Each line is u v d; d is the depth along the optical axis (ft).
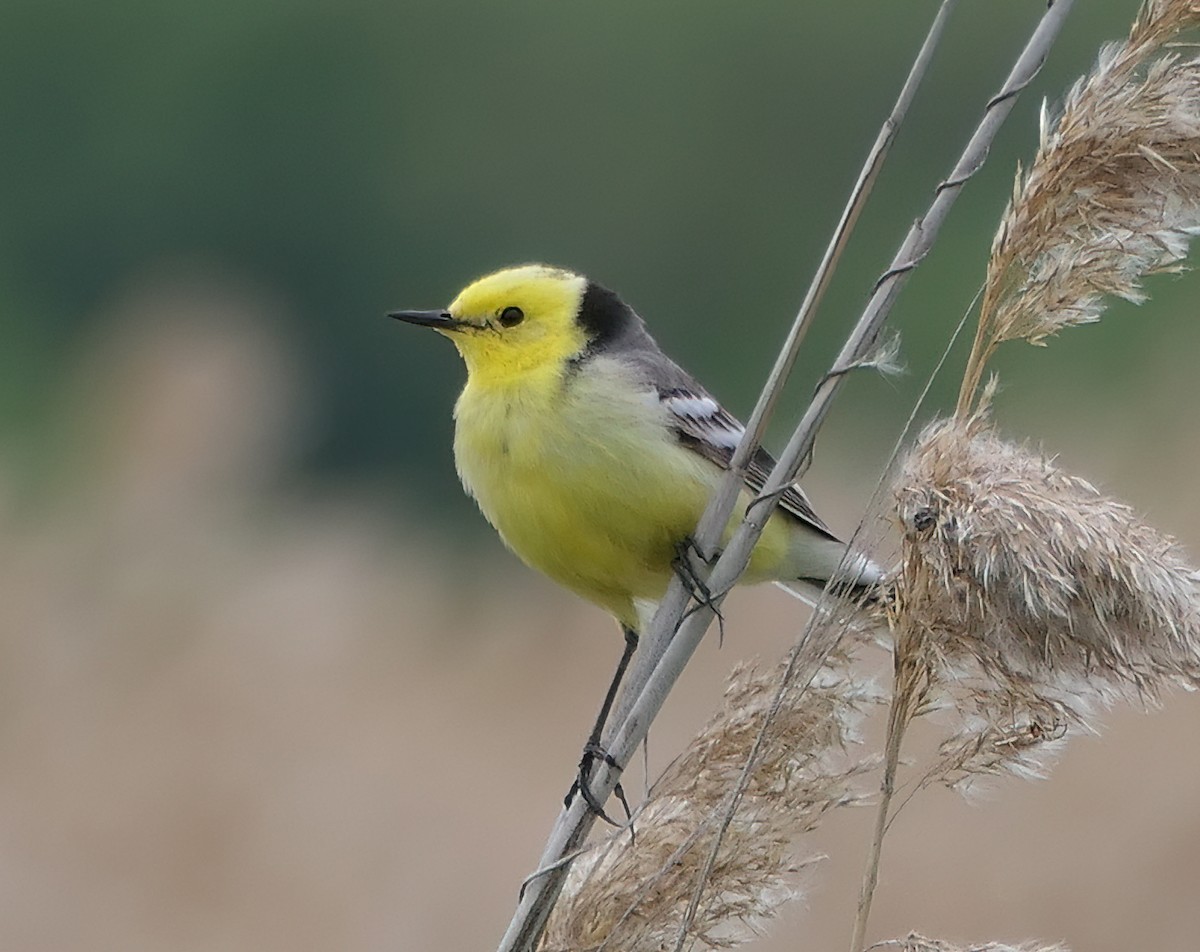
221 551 62.44
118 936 44.57
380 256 153.07
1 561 59.11
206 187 158.10
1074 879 39.40
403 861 45.50
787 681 20.39
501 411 27.48
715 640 50.88
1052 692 19.86
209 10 157.58
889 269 21.43
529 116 148.66
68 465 65.31
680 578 23.32
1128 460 52.65
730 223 144.77
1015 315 20.38
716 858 21.01
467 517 125.59
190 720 51.29
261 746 49.85
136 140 159.12
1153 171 20.25
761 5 145.79
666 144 146.41
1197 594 19.21
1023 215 20.48
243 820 46.98
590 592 28.30
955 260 109.29
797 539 28.45
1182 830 39.45
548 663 56.49
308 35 157.58
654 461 26.68
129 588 58.59
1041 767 20.13
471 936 43.96
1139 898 38.70
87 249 158.61
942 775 20.38
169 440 65.57
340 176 153.79
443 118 155.53
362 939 44.16
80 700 53.16
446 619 60.23
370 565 66.39
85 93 159.02
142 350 68.03
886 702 21.09
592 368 27.37
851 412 72.90
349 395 142.00
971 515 19.54
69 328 153.28
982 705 20.13
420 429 138.21
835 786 20.98
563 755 51.70
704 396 27.99
